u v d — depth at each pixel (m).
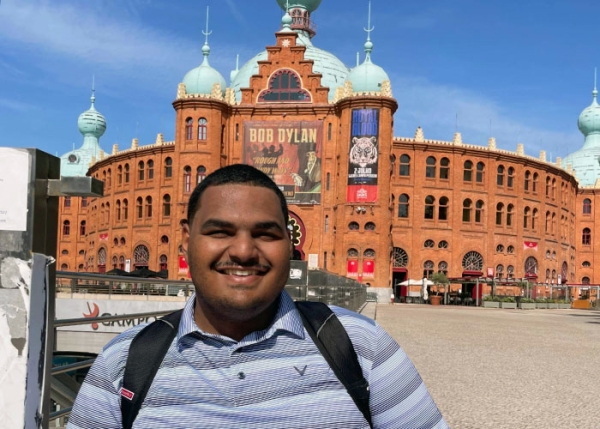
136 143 69.69
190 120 58.66
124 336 2.40
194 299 2.41
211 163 57.75
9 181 2.69
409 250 62.22
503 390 10.80
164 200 65.00
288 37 59.44
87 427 2.29
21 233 2.69
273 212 2.35
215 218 2.28
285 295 2.43
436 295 58.47
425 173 63.47
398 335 20.59
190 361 2.22
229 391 2.18
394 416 2.32
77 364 4.39
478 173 65.69
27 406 2.68
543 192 70.12
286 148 58.09
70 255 83.81
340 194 55.28
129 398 2.20
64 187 2.78
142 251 66.69
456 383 11.41
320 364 2.25
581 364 14.66
